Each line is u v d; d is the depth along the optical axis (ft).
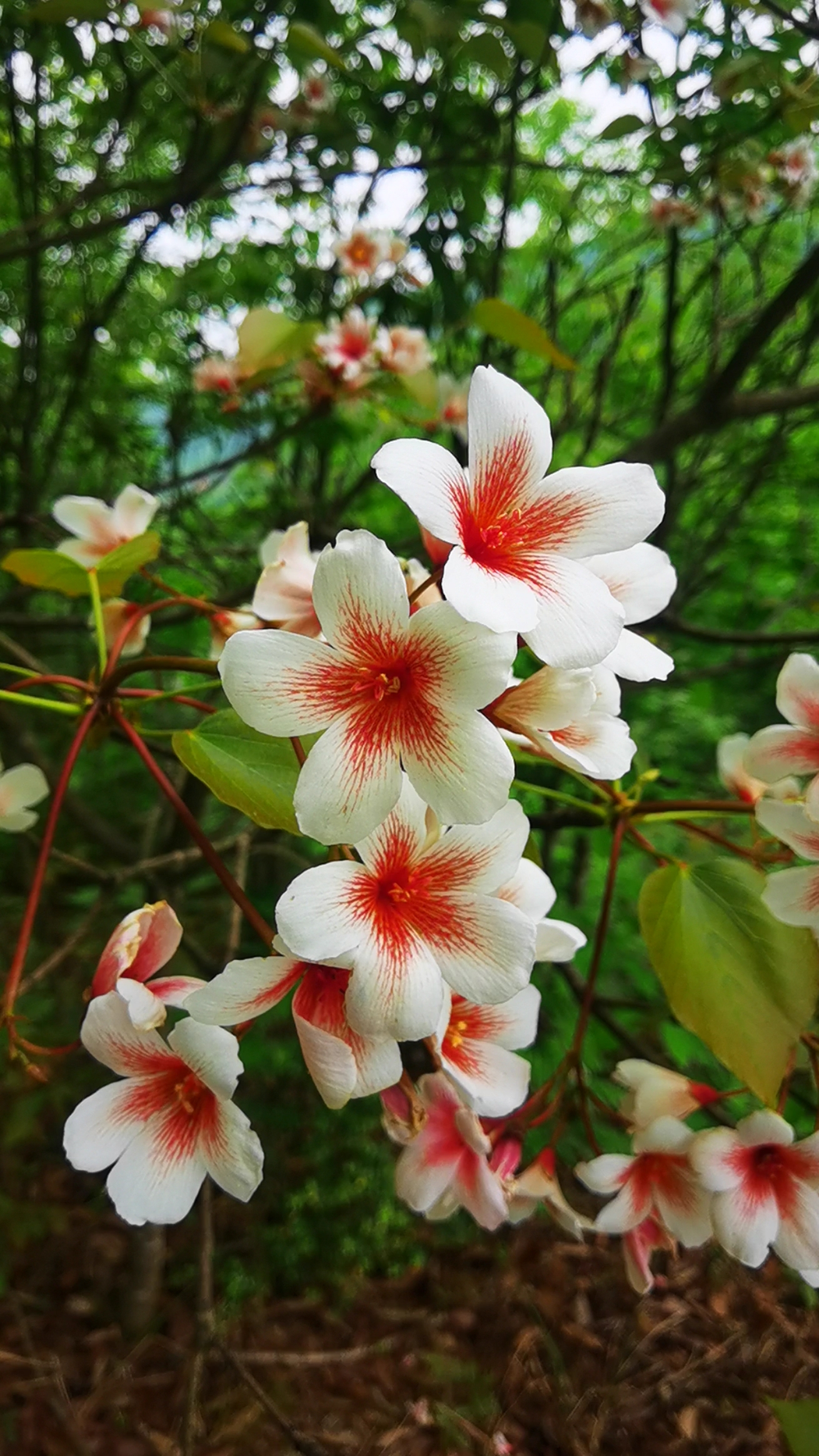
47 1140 2.13
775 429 2.31
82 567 0.84
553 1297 2.03
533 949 0.53
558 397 2.52
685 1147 0.69
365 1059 0.54
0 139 2.06
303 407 1.75
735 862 0.74
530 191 2.16
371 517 2.35
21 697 0.71
